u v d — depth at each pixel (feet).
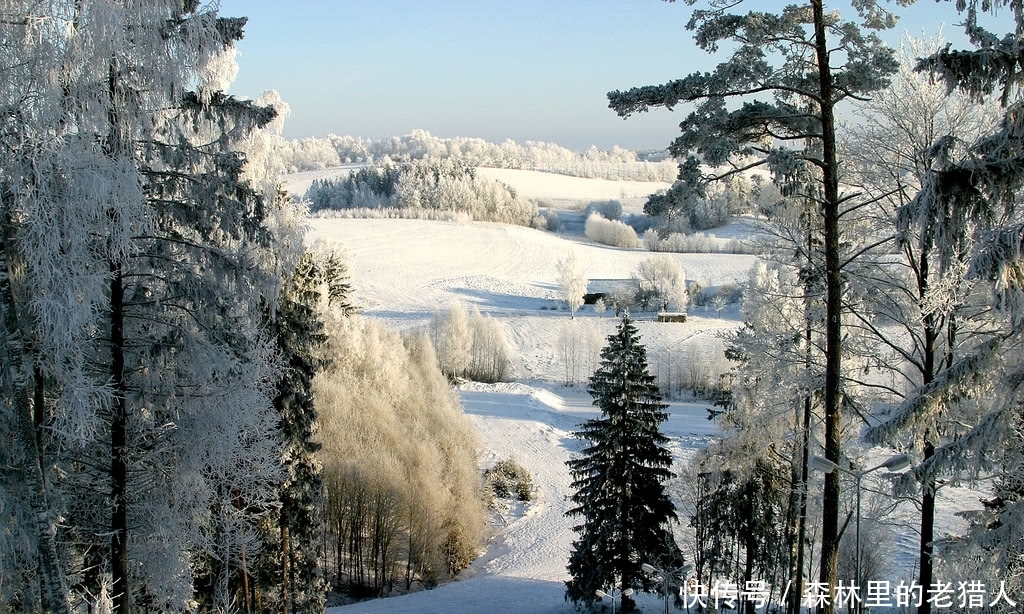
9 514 38.06
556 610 91.61
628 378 79.41
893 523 55.11
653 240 388.98
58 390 41.91
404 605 100.12
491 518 141.59
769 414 62.64
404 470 123.75
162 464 45.65
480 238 410.31
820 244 54.75
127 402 43.98
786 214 53.16
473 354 242.58
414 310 291.99
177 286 43.50
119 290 42.11
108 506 44.34
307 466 71.15
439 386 169.48
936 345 49.80
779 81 37.52
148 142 40.19
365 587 118.32
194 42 38.75
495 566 122.72
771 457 73.61
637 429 79.71
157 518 44.50
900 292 51.39
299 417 69.15
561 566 119.65
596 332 249.34
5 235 35.68
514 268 365.20
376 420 129.49
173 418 45.55
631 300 301.22
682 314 282.56
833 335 39.40
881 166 48.73
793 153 35.55
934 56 28.50
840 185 53.62
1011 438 34.68
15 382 35.91
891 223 47.21
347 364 141.18
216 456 45.01
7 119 34.37
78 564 46.32
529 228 456.45
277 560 72.18
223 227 42.80
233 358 44.93
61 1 35.81
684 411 205.87
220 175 42.80
